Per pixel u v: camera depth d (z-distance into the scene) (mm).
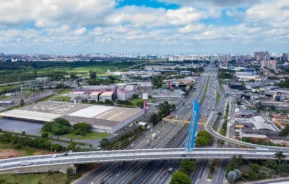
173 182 129875
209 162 170250
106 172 153625
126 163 166000
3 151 179375
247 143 198125
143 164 165125
